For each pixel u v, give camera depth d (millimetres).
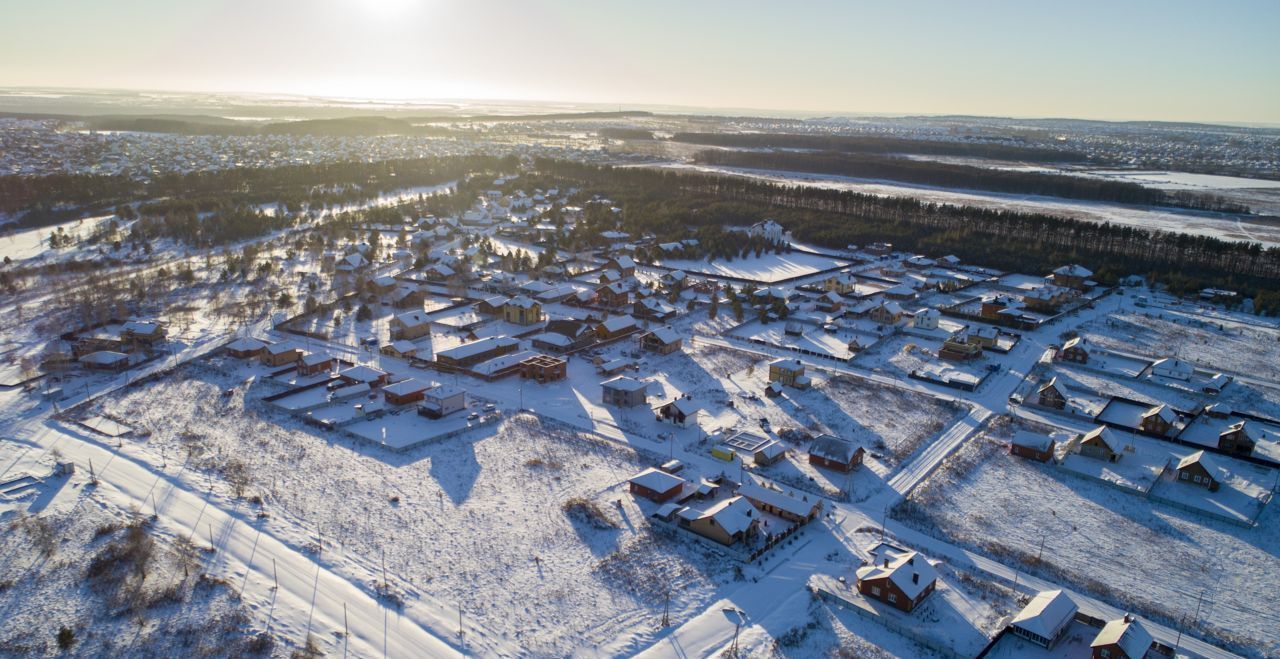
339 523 71750
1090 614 61281
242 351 114188
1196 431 96375
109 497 74750
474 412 97562
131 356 113812
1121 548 71250
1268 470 86812
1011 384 112250
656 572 65562
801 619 60062
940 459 88188
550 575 64688
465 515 73500
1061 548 71062
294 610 59375
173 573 63250
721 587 63938
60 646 54531
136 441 87688
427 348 122062
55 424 91375
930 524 74375
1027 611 58781
